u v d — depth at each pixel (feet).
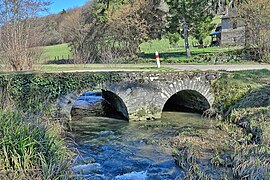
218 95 41.86
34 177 14.47
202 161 24.56
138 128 36.58
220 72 43.19
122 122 40.01
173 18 91.09
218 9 84.23
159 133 34.04
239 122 34.63
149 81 40.19
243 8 71.51
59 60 87.56
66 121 36.14
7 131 15.93
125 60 86.28
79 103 53.62
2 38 49.73
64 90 36.35
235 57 74.79
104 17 91.45
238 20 87.76
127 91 39.29
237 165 21.98
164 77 40.68
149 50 115.03
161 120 40.27
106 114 45.50
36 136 16.80
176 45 133.49
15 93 33.76
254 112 34.14
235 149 25.90
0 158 14.61
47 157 15.87
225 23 134.10
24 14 53.52
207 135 31.86
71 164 17.70
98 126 38.17
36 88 35.12
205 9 87.20
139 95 39.88
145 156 26.89
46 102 34.35
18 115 19.54
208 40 153.79
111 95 46.73
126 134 34.14
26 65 49.16
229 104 40.27
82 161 24.84
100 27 92.27
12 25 50.47
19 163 14.67
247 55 73.51
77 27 94.32
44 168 14.79
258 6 68.85
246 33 74.95
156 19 95.40
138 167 24.48
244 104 37.86
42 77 35.60
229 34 132.46
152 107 40.52
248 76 43.19
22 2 52.85
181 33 96.99
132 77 39.45
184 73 41.39
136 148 29.12
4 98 27.17
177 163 24.68
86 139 32.30
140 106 40.04
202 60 78.38
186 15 89.35
